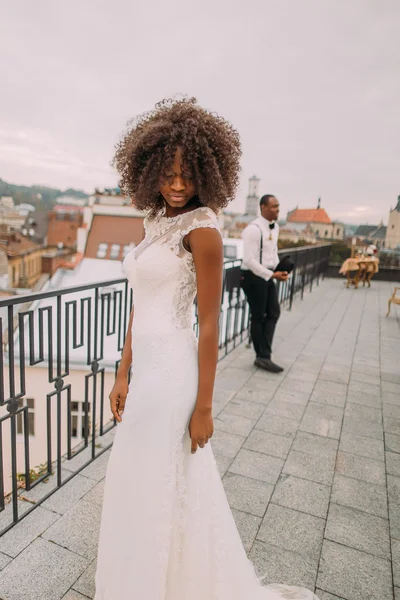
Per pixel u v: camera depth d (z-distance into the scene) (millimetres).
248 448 2473
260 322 3783
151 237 1102
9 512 1790
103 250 21156
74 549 1577
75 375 6855
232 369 3875
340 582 1509
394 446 2586
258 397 3252
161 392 1037
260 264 3545
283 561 1599
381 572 1568
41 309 1703
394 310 7348
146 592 1036
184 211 1086
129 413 1077
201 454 1129
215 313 1011
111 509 1103
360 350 4766
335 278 12109
